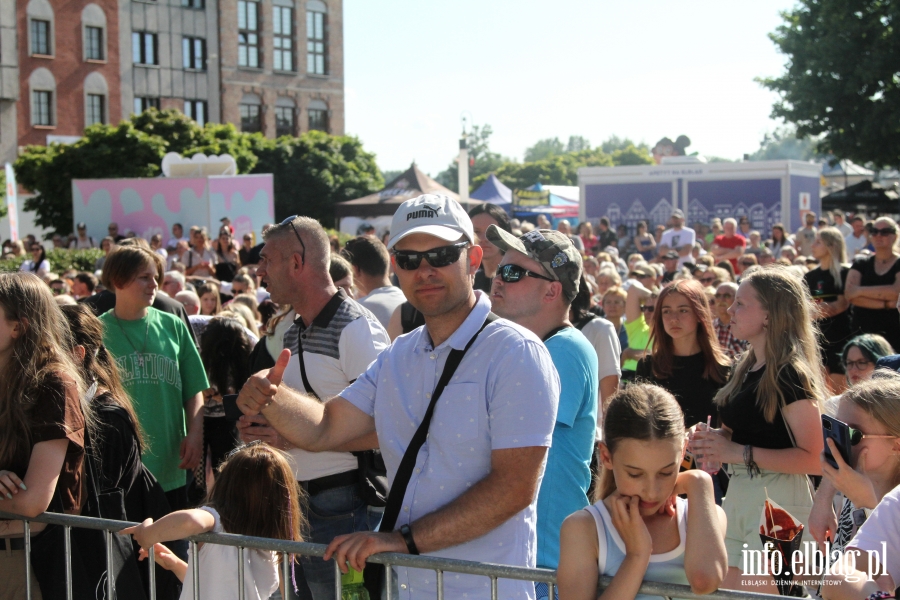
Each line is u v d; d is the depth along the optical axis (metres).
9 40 35.28
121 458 3.48
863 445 2.85
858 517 3.01
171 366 4.57
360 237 5.39
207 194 18.41
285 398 2.51
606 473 2.49
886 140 27.25
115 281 4.44
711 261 10.38
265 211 19.08
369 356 3.53
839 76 27.45
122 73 38.31
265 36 42.78
